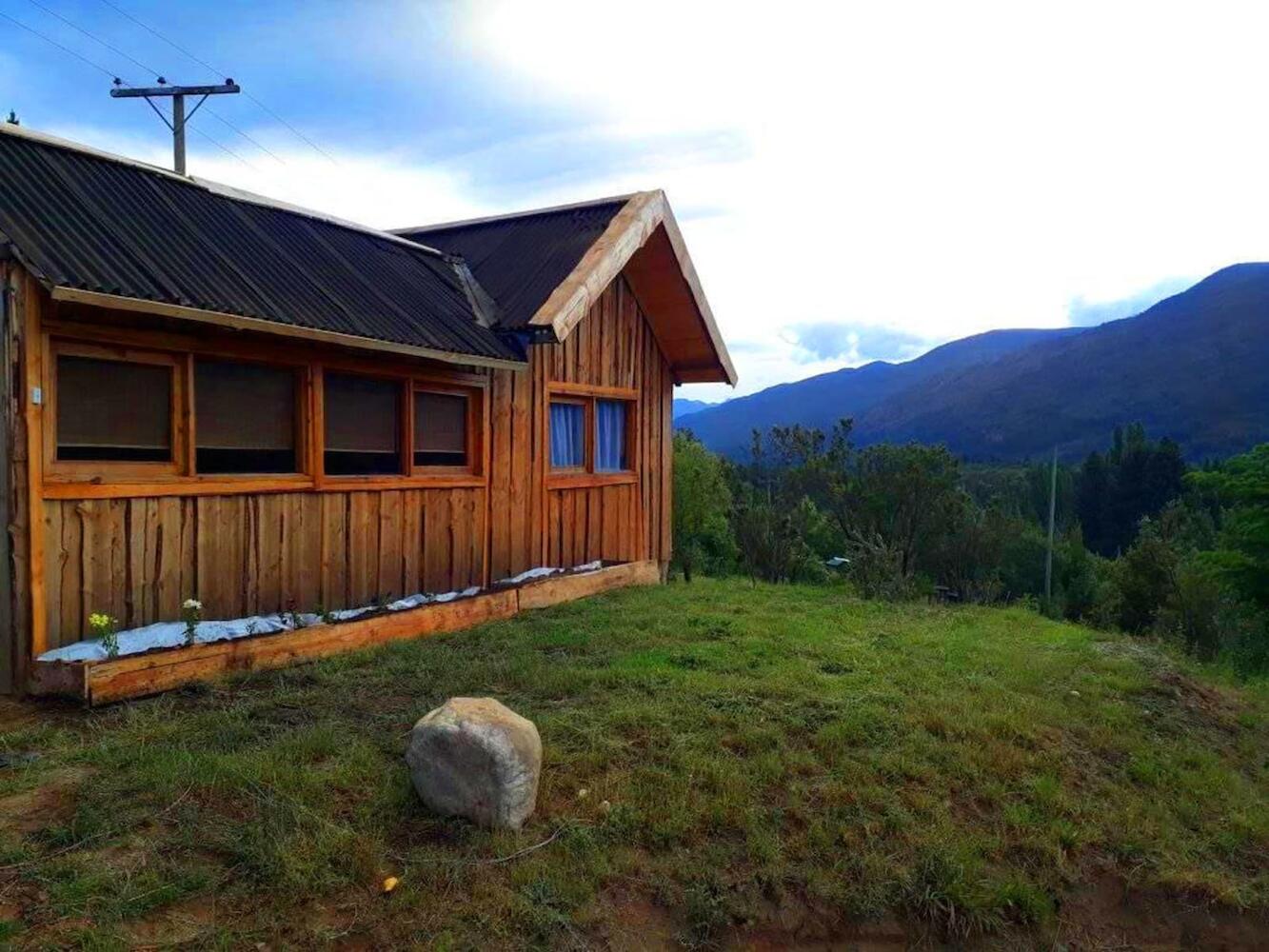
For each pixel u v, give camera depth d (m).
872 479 17.64
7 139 5.56
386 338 6.45
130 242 5.46
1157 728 6.17
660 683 5.62
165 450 5.54
